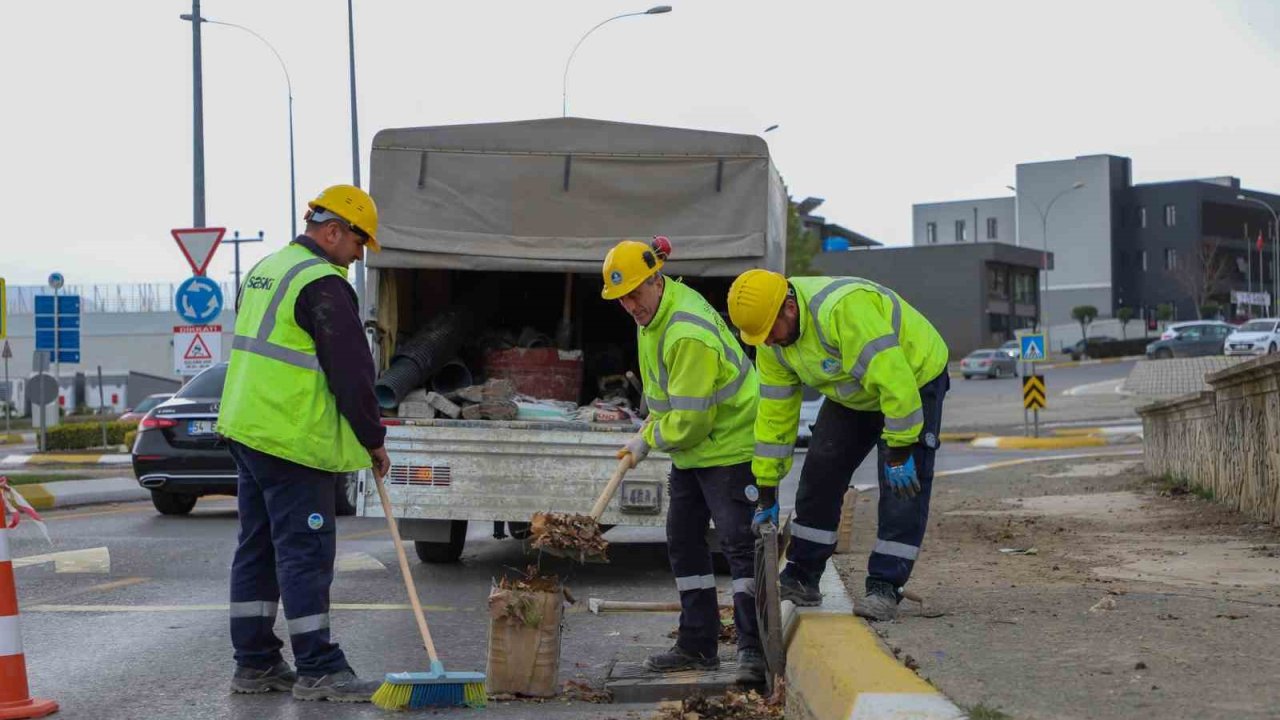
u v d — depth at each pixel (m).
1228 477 11.64
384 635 7.17
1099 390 48.16
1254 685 3.96
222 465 13.56
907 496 5.57
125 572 9.65
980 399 47.22
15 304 64.69
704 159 9.42
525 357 9.82
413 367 9.35
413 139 9.41
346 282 5.77
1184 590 6.39
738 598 5.73
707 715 5.20
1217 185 100.38
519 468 9.16
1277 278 93.19
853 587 6.82
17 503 5.43
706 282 10.27
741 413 5.73
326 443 5.63
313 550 5.67
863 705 3.89
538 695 5.65
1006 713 3.67
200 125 21.20
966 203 105.38
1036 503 13.34
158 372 64.81
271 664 5.81
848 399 5.81
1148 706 3.72
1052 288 100.12
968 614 5.63
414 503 9.19
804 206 90.88
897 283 85.50
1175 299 98.25
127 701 5.60
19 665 5.38
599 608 7.93
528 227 9.41
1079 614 5.54
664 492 9.10
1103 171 98.38
